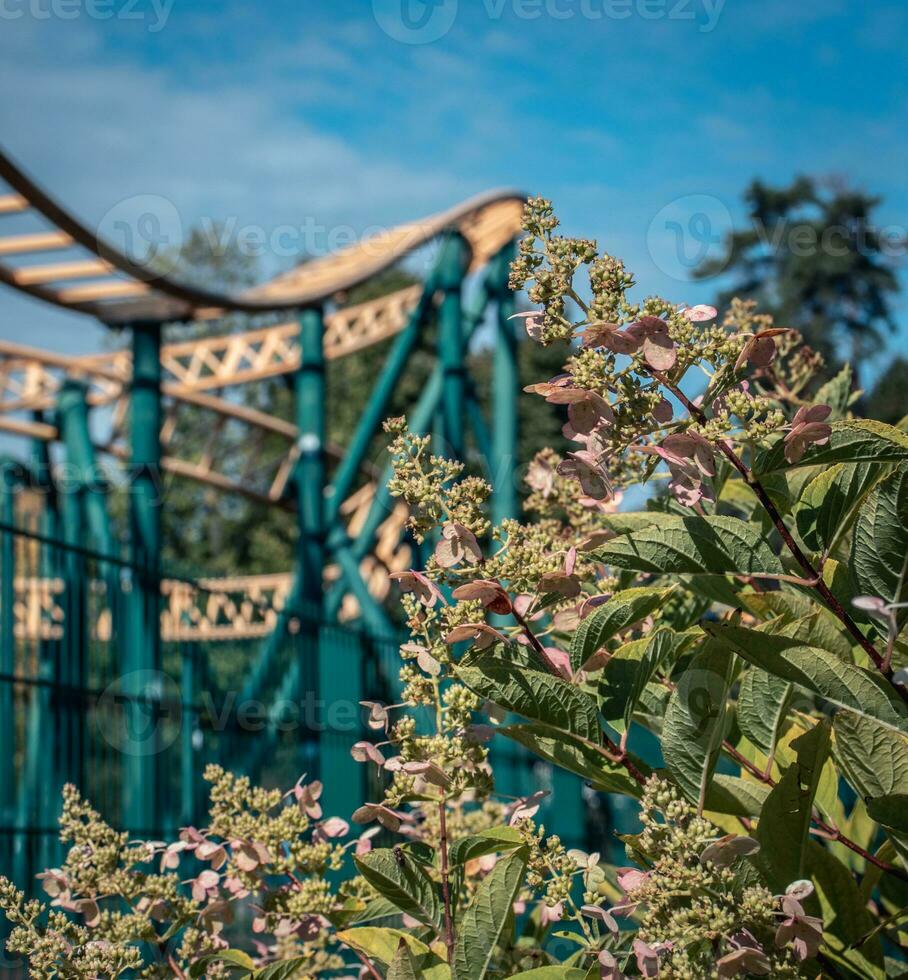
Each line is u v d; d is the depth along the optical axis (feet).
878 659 4.11
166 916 5.50
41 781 16.87
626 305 4.02
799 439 3.98
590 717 4.26
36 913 5.08
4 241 39.37
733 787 4.82
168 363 71.26
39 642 17.22
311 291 49.32
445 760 4.55
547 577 4.36
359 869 4.58
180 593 22.61
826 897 4.68
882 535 4.08
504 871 4.31
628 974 4.29
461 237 55.01
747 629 4.02
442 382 53.42
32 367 62.75
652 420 4.11
